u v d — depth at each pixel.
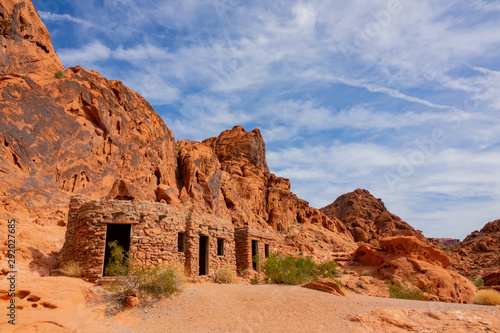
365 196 110.12
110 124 33.81
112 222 15.82
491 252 66.81
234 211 46.41
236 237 26.50
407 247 32.53
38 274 14.85
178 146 51.44
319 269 24.97
